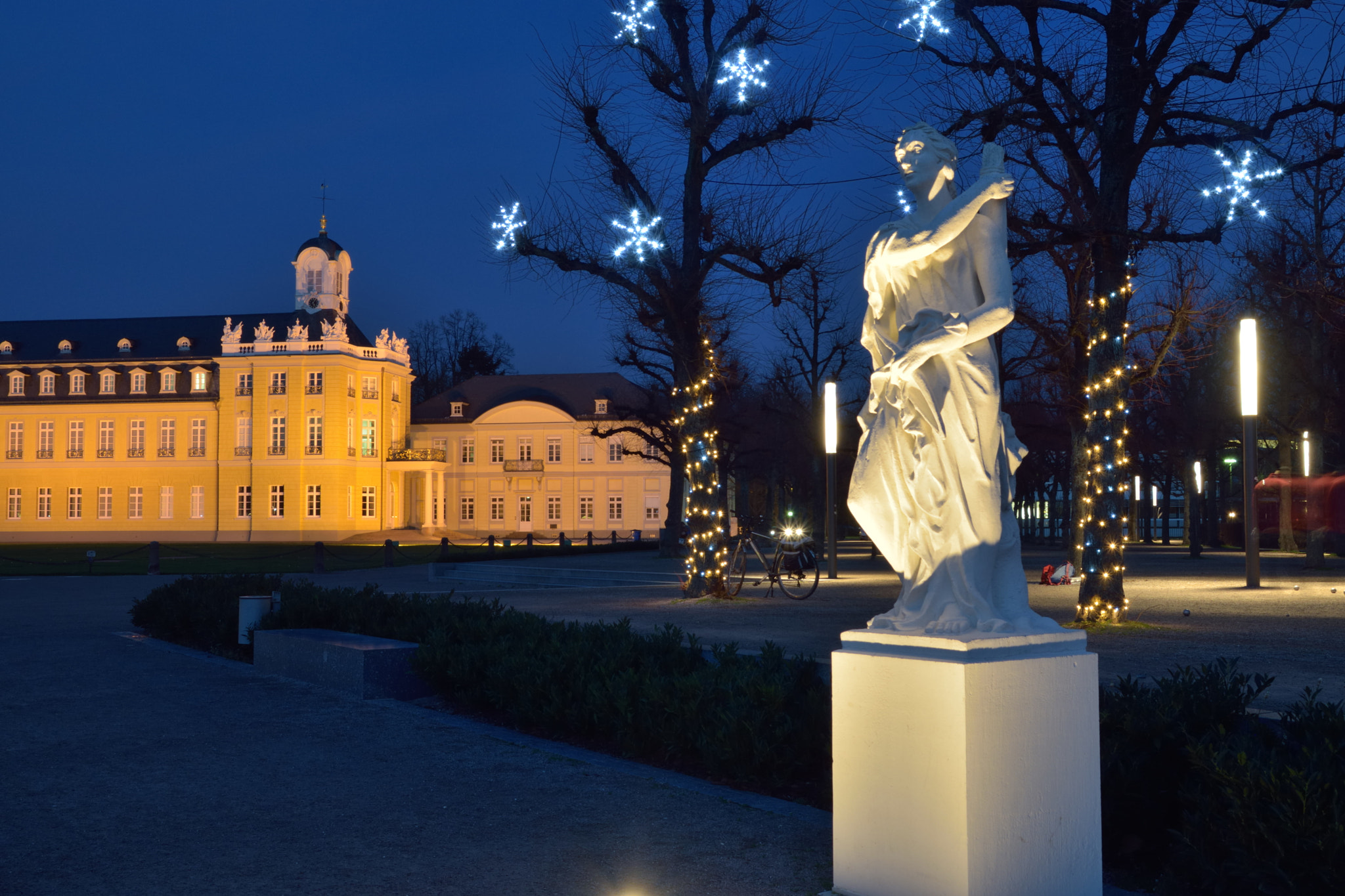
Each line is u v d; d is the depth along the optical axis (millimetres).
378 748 6953
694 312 18219
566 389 84750
